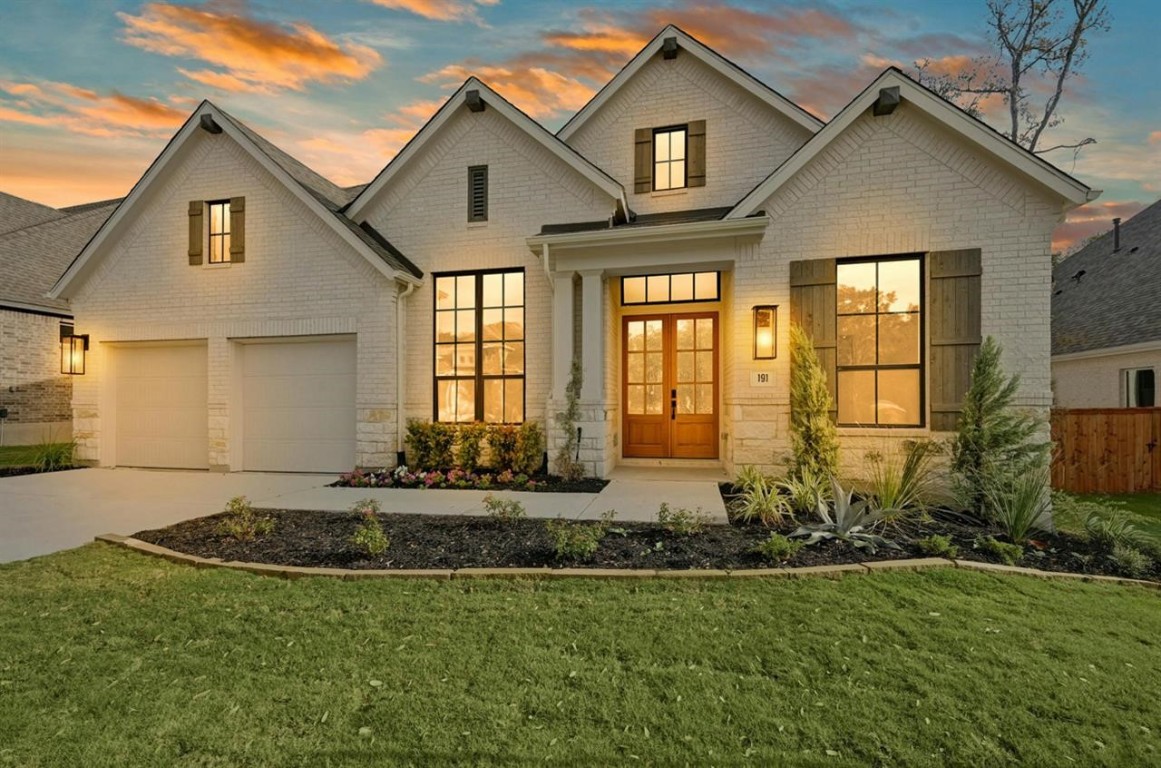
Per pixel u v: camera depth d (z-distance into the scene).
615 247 7.74
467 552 4.48
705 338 9.05
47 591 3.68
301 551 4.53
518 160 8.81
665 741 2.13
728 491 6.98
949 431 6.59
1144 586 3.80
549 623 3.14
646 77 9.63
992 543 4.44
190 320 9.38
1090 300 14.34
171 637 3.00
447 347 9.05
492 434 8.26
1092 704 2.37
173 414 9.72
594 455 7.88
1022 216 6.44
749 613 3.25
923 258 6.82
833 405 6.86
